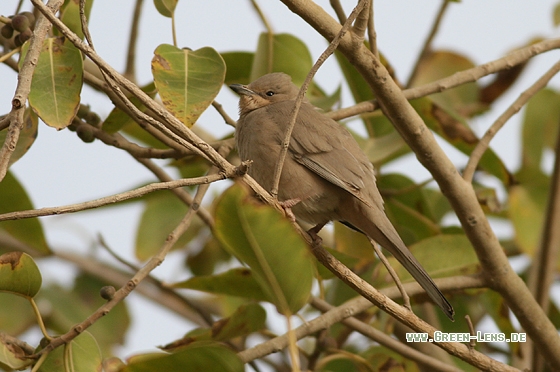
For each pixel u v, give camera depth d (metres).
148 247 14.72
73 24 10.14
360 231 12.03
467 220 10.36
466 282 10.70
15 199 11.37
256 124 11.54
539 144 14.54
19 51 8.89
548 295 11.67
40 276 8.47
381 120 13.43
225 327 10.16
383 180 13.82
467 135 12.59
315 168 10.98
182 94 8.95
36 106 8.57
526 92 10.91
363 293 8.88
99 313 8.45
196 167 14.66
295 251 7.52
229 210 7.21
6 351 8.20
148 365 7.71
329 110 13.16
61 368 8.50
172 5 9.85
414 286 11.12
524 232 12.73
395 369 11.33
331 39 9.50
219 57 9.26
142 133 13.37
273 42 12.94
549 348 10.53
